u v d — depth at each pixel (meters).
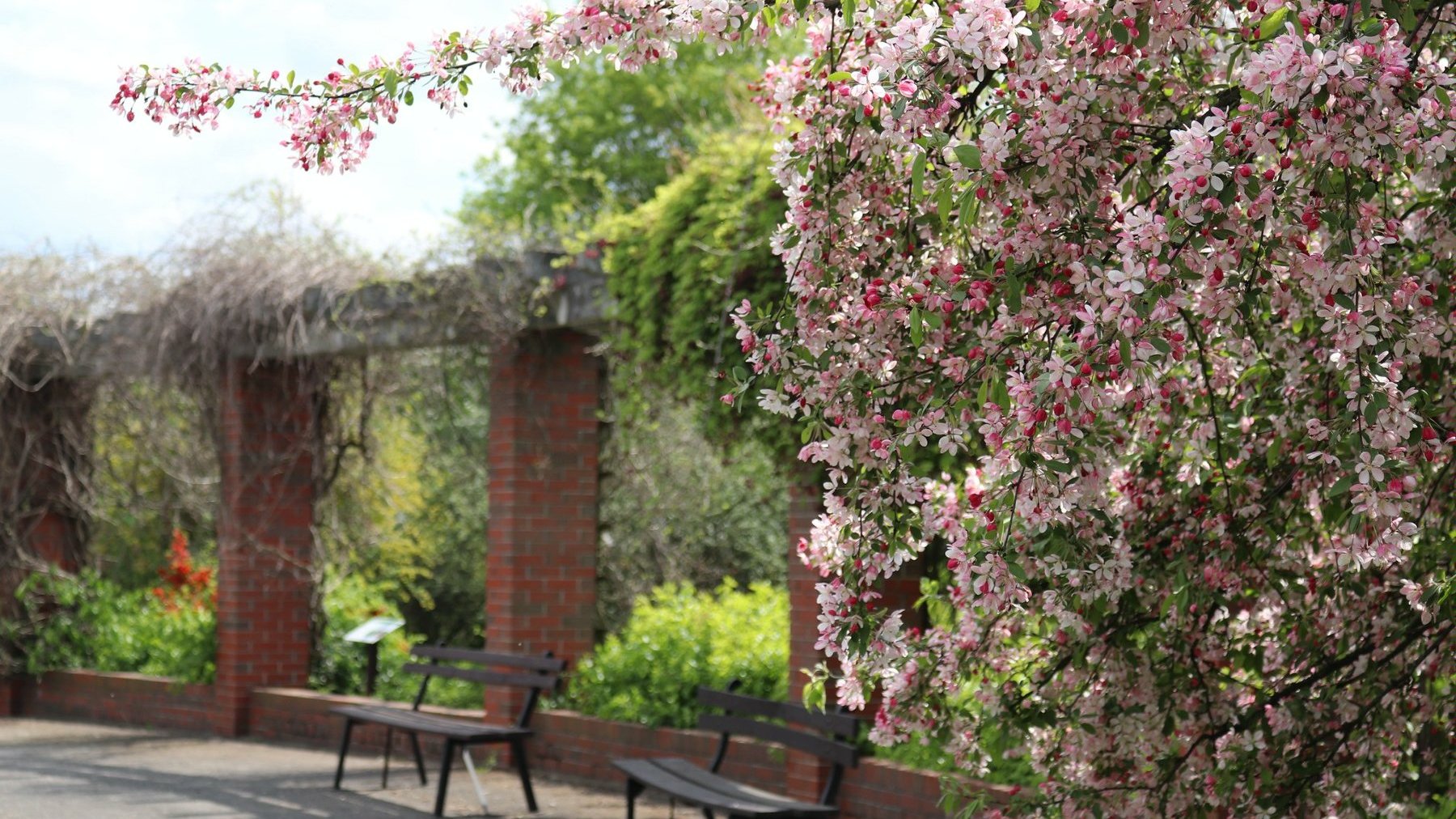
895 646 2.93
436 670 8.52
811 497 7.24
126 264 10.41
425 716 8.20
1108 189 2.90
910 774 6.57
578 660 9.18
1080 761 3.84
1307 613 3.88
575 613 9.19
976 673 3.99
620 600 11.19
